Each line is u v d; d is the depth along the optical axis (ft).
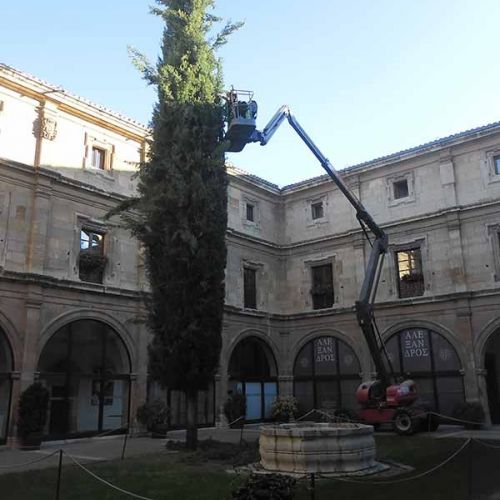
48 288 63.77
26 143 65.46
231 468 40.52
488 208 77.92
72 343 66.54
